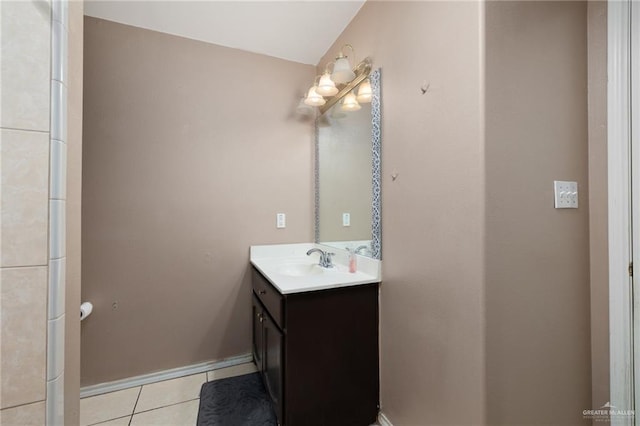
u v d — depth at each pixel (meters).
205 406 1.69
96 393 1.80
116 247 1.86
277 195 2.27
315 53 2.23
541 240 1.08
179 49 2.00
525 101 1.04
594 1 1.18
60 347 0.59
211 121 2.08
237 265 2.16
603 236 1.16
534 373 1.06
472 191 0.99
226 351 2.14
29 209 0.56
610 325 1.14
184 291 2.03
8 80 0.54
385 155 1.50
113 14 1.78
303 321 1.42
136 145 1.90
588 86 1.20
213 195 2.09
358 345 1.52
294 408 1.40
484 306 0.96
